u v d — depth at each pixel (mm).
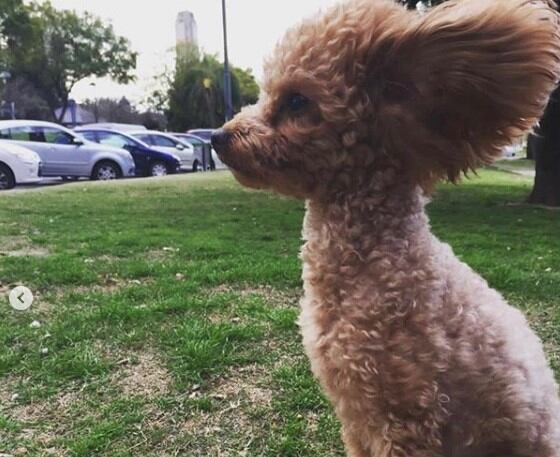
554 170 11641
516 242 7652
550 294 5184
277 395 3488
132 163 19250
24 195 12758
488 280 5496
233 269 5875
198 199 12203
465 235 8055
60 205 11164
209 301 4848
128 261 6379
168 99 51938
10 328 4336
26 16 37938
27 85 43750
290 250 6969
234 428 3199
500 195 13266
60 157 17812
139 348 4051
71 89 45656
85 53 43438
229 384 3613
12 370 3730
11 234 8031
